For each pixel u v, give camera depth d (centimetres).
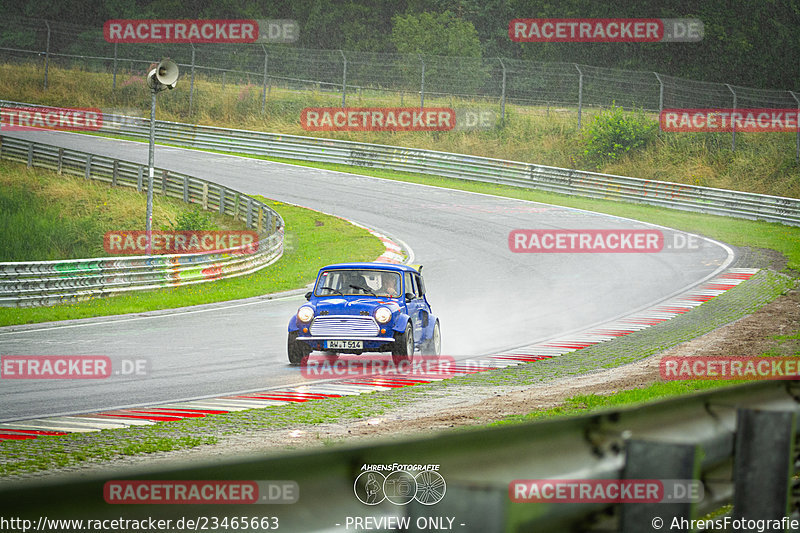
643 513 1121
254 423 3525
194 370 5006
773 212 13738
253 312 7762
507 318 7331
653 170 16938
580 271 9906
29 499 637
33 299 7806
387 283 5219
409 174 18038
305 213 14012
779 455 1389
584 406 3681
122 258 8625
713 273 9544
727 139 17575
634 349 5672
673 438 1293
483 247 11500
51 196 13925
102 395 4262
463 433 962
